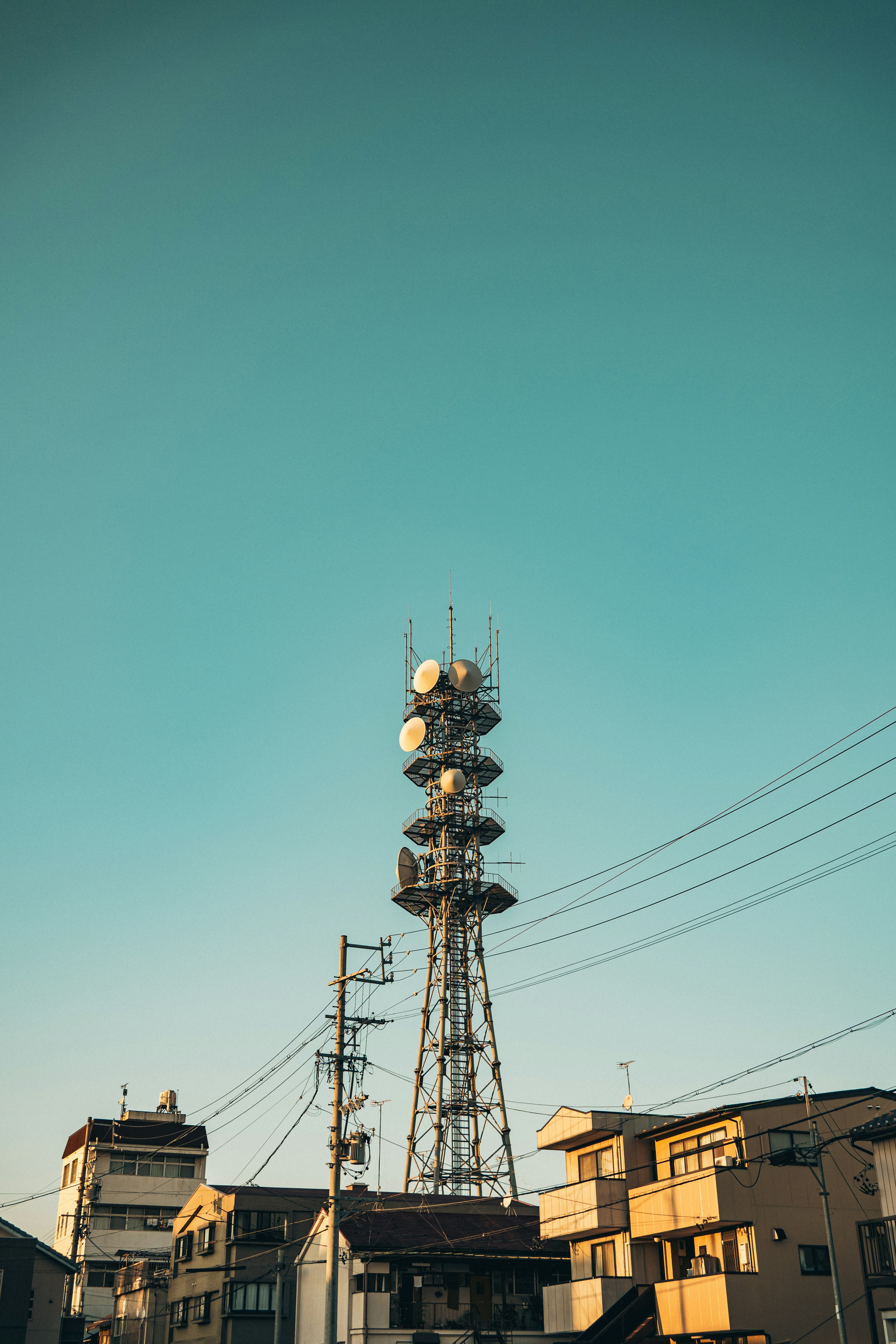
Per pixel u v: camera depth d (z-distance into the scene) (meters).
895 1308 37.25
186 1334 63.81
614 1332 45.44
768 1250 41.75
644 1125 50.06
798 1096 44.62
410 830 73.38
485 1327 51.94
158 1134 99.25
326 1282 53.91
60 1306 56.03
